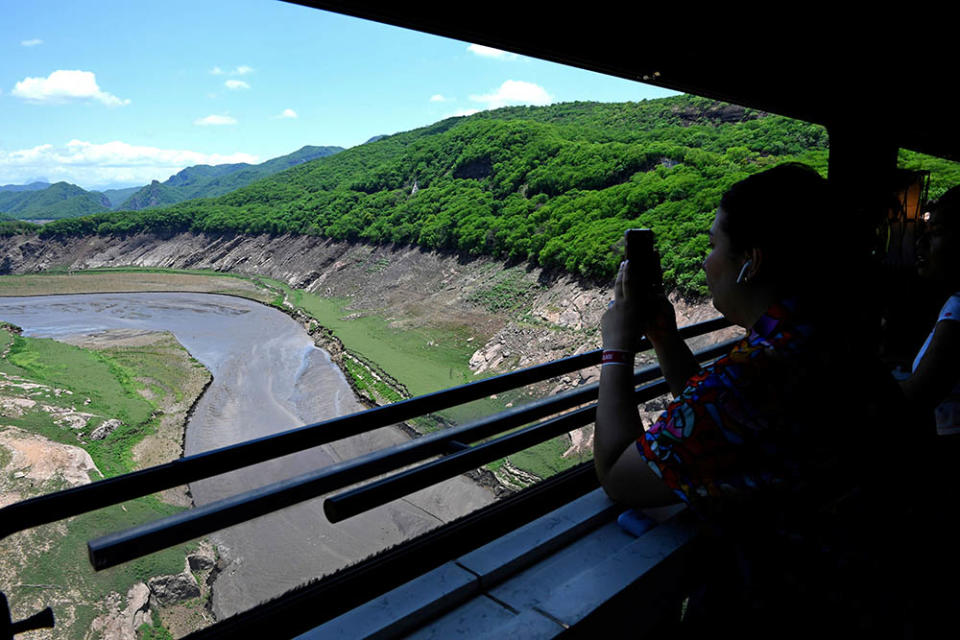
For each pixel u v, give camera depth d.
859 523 0.81
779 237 0.85
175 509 33.78
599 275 65.50
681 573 1.28
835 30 3.09
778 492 0.83
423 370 64.62
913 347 2.60
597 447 1.03
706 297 48.84
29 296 125.94
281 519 31.77
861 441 0.81
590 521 1.49
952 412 1.38
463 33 2.09
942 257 1.43
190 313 105.50
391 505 33.09
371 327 81.25
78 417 53.22
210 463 1.15
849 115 4.06
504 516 1.50
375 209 122.06
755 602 0.90
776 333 0.83
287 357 76.44
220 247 147.50
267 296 112.38
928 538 0.80
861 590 0.81
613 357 1.10
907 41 3.24
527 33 2.21
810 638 0.86
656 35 2.63
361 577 1.27
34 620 0.95
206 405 62.28
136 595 22.11
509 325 68.56
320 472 1.28
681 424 0.87
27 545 21.47
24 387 58.47
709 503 0.86
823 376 0.81
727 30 2.86
